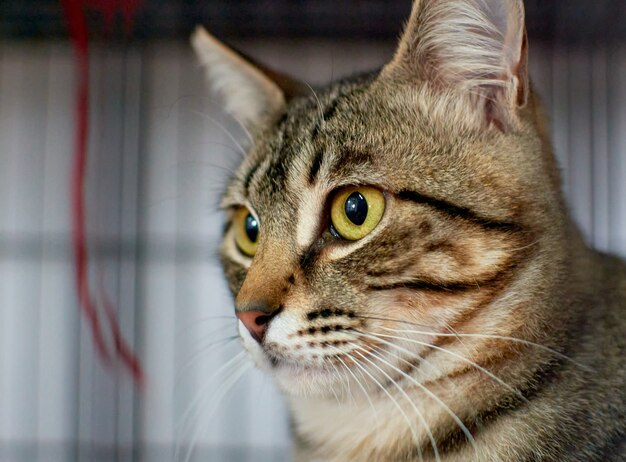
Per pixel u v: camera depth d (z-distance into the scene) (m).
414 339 0.42
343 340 0.42
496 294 0.42
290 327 0.42
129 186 0.73
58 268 0.77
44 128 0.75
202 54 0.55
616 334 0.43
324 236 0.43
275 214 0.44
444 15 0.44
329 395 0.44
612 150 0.69
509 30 0.43
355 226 0.42
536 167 0.44
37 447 0.78
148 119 0.72
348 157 0.43
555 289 0.43
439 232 0.42
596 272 0.46
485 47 0.44
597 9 0.66
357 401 0.45
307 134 0.45
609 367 0.42
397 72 0.46
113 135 0.72
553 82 0.68
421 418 0.43
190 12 0.65
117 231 0.73
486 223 0.42
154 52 0.71
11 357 0.79
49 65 0.74
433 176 0.42
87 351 0.76
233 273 0.48
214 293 0.75
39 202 0.77
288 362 0.43
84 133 0.48
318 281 0.42
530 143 0.44
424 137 0.44
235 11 0.65
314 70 0.71
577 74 0.68
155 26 0.66
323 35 0.68
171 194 0.74
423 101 0.45
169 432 0.75
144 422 0.75
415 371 0.43
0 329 0.78
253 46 0.70
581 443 0.41
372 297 0.42
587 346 0.43
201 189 0.74
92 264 0.72
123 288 0.74
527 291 0.42
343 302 0.42
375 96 0.46
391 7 0.64
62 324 0.77
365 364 0.42
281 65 0.71
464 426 0.42
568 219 0.46
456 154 0.43
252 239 0.47
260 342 0.43
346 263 0.42
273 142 0.48
